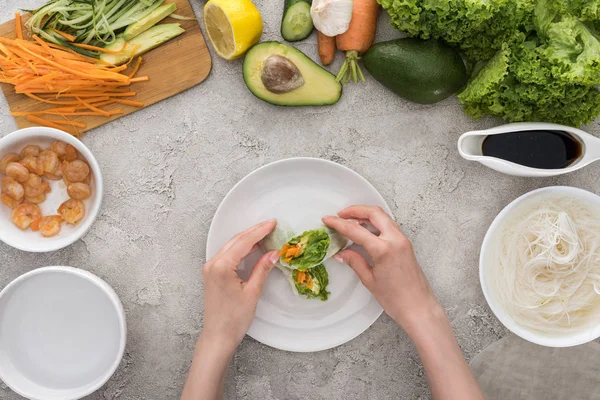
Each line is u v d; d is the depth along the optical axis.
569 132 1.28
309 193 1.42
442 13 1.23
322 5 1.28
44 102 1.41
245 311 1.28
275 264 1.38
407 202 1.45
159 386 1.47
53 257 1.46
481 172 1.44
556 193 1.35
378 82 1.41
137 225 1.46
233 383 1.46
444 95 1.34
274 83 1.32
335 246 1.37
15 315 1.42
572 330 1.39
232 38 1.32
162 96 1.42
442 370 1.23
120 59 1.39
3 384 1.48
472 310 1.45
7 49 1.36
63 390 1.41
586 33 1.20
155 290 1.46
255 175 1.39
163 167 1.45
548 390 1.48
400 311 1.28
